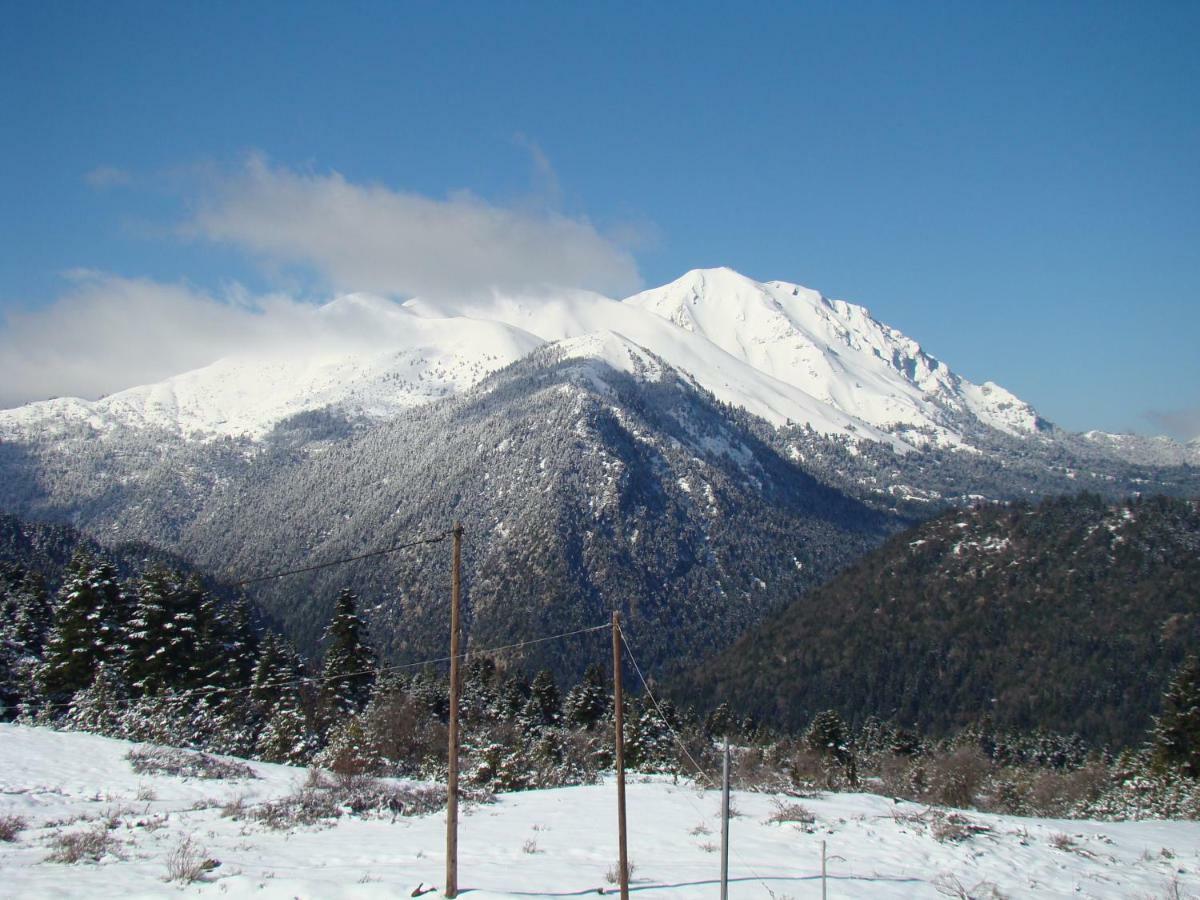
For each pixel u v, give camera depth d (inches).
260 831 1017.5
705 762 1892.2
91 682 2065.7
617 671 796.6
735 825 1147.9
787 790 1480.1
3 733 1440.7
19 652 2304.4
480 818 1169.4
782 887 839.7
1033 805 1770.4
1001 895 882.8
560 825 1125.1
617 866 894.4
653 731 2352.4
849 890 842.8
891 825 1183.6
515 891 761.6
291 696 2341.3
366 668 2448.3
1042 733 3769.7
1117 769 2351.1
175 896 699.4
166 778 1299.2
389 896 722.2
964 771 1838.1
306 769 1600.6
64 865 804.0
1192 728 2134.6
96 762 1338.6
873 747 3417.8
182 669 2176.4
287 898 697.6
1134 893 957.2
